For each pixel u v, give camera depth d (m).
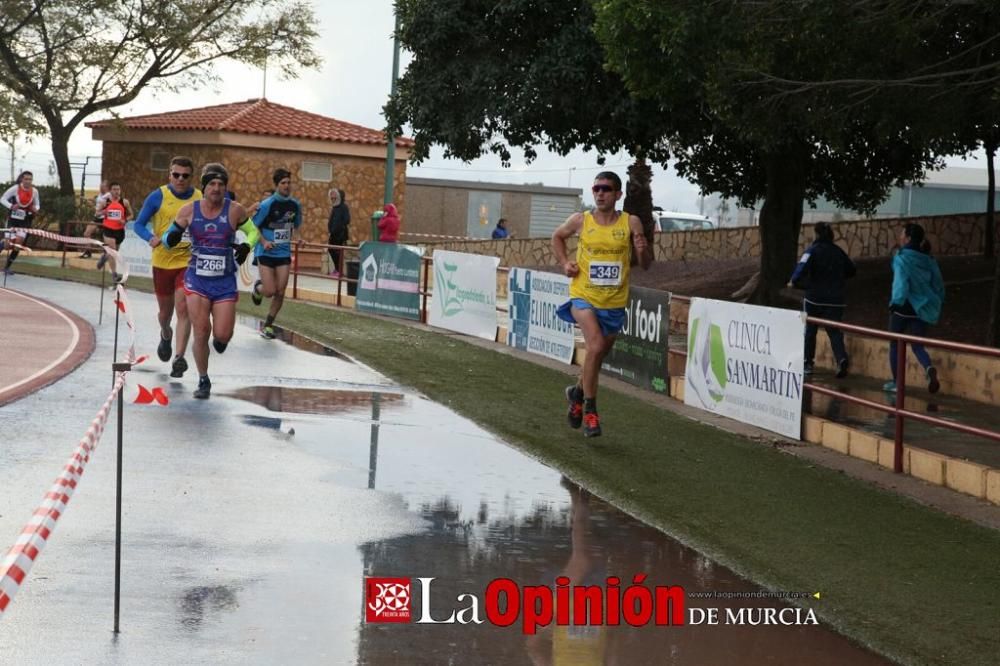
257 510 7.53
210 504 7.58
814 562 7.18
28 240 36.25
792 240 22.83
